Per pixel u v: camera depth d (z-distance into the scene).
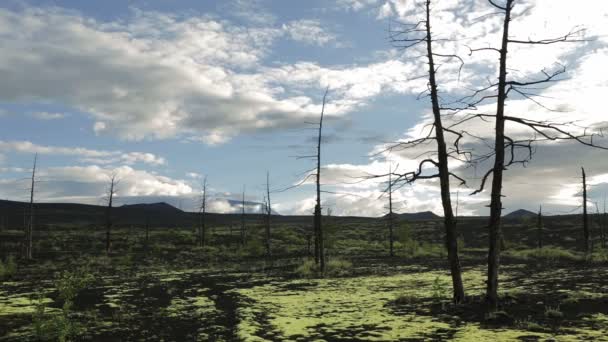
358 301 17.00
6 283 26.17
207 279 27.45
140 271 34.38
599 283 19.23
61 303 18.06
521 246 56.47
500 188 13.38
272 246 61.56
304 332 11.84
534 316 12.67
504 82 12.91
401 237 56.56
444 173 15.09
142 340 11.36
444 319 12.78
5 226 80.69
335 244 62.06
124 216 128.12
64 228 80.12
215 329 12.54
